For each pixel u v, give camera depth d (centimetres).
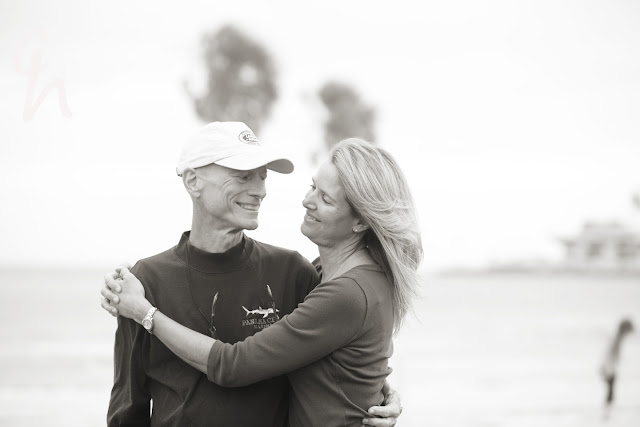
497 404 1573
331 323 277
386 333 295
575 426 1331
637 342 2847
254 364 273
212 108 5866
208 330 293
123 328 298
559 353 2581
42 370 2006
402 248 296
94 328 3200
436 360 2397
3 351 2438
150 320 282
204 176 289
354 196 287
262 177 297
